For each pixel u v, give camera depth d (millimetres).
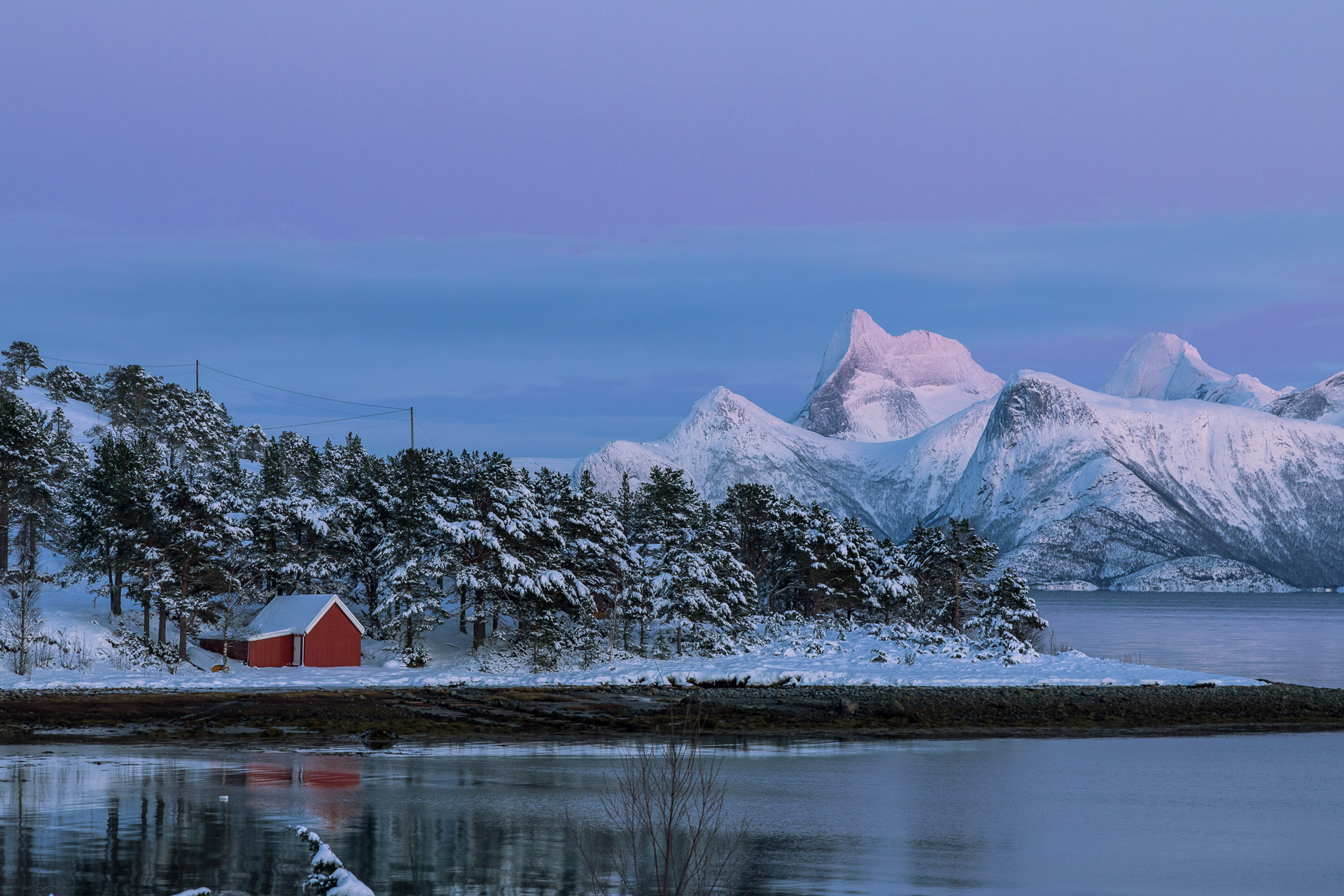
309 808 39562
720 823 39656
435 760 51906
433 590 95125
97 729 60219
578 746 57562
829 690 83875
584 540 97312
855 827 39844
